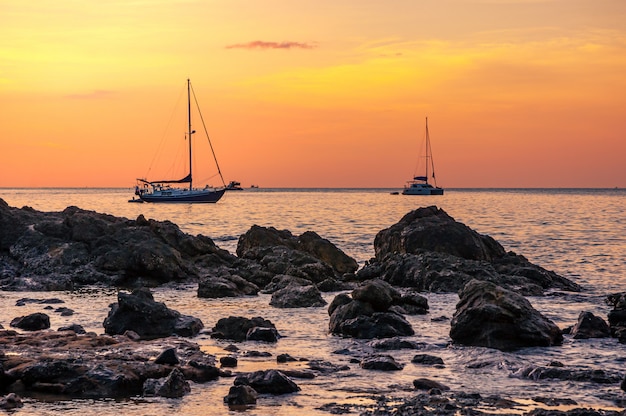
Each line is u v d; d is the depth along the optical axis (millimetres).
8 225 51250
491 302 28375
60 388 20625
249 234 54812
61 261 46844
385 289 31312
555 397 20547
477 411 18891
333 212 152375
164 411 19094
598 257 63531
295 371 22766
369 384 21875
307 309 36344
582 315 30078
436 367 24141
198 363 22812
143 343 26078
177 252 47250
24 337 26000
